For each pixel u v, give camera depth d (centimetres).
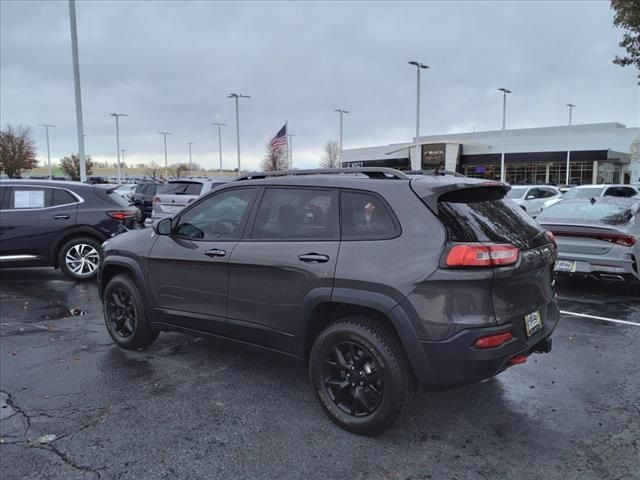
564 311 659
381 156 6831
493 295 312
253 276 393
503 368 325
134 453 325
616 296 743
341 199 366
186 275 443
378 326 338
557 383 430
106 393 412
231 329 414
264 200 408
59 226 844
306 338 370
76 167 7331
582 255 717
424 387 324
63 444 335
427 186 338
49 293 778
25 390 418
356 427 343
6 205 827
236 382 434
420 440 339
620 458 318
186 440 340
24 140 6425
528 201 1964
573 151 5066
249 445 334
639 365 471
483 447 331
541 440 339
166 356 496
